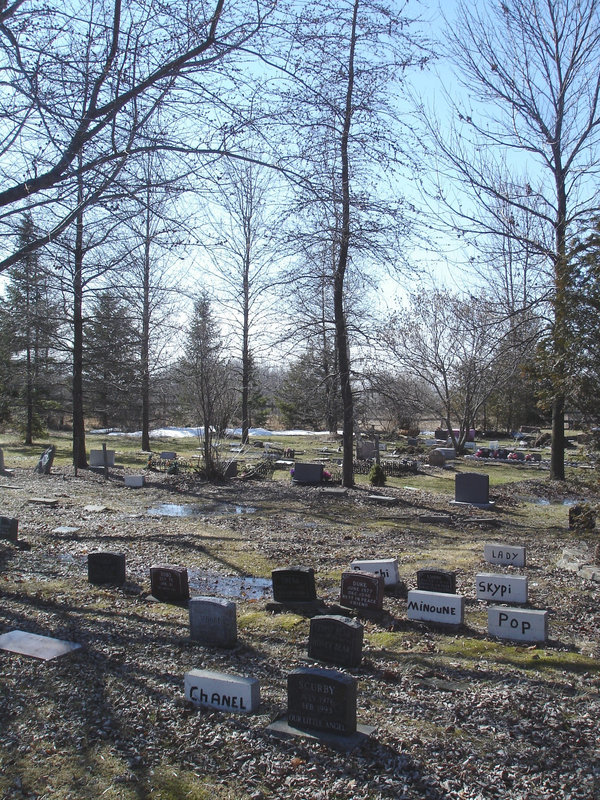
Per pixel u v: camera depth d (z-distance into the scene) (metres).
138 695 5.77
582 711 5.65
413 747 4.98
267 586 9.80
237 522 15.30
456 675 6.43
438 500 19.62
